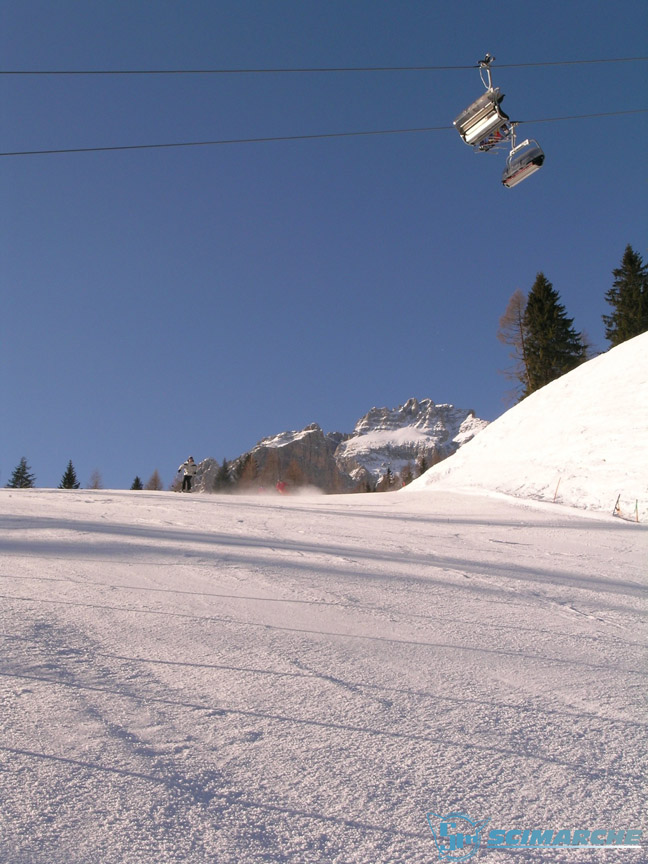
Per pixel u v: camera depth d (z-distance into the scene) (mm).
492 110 12664
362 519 14203
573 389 25344
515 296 48594
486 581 7824
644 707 3859
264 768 2980
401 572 8086
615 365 25016
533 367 44875
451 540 11562
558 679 4324
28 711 3451
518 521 14781
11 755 2975
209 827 2521
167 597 6176
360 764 3045
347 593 6695
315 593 6609
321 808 2680
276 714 3564
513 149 12945
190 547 9148
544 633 5535
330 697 3828
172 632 5012
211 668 4242
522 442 23719
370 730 3406
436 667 4465
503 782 2934
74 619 5250
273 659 4469
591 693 4074
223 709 3605
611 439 20219
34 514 12633
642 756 3221
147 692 3799
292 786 2834
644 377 22906
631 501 16547
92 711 3496
